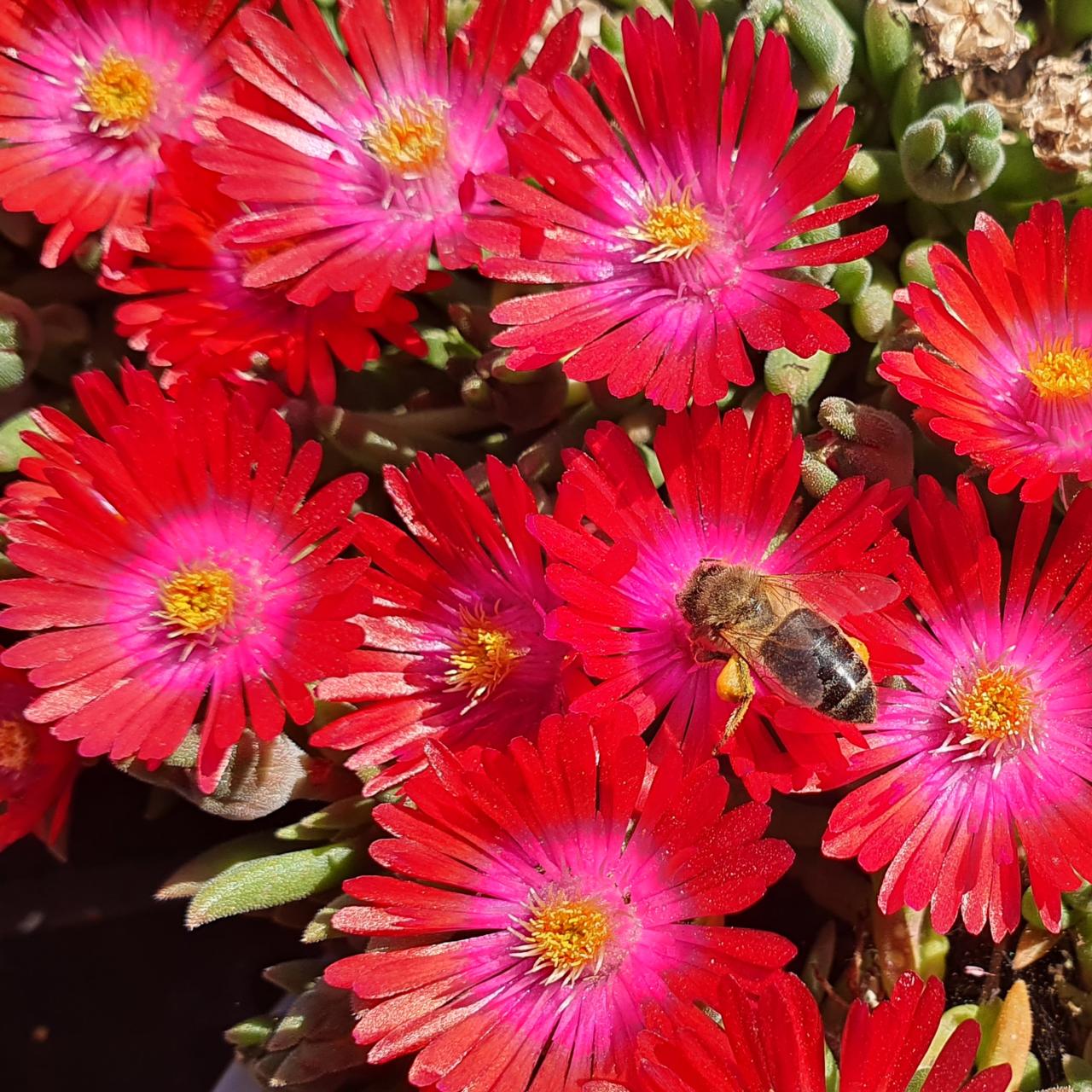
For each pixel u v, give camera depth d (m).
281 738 0.09
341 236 0.09
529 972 0.08
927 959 0.09
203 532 0.09
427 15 0.09
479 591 0.09
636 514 0.08
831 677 0.08
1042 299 0.08
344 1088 0.09
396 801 0.09
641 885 0.08
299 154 0.09
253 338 0.09
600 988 0.08
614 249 0.09
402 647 0.09
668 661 0.09
